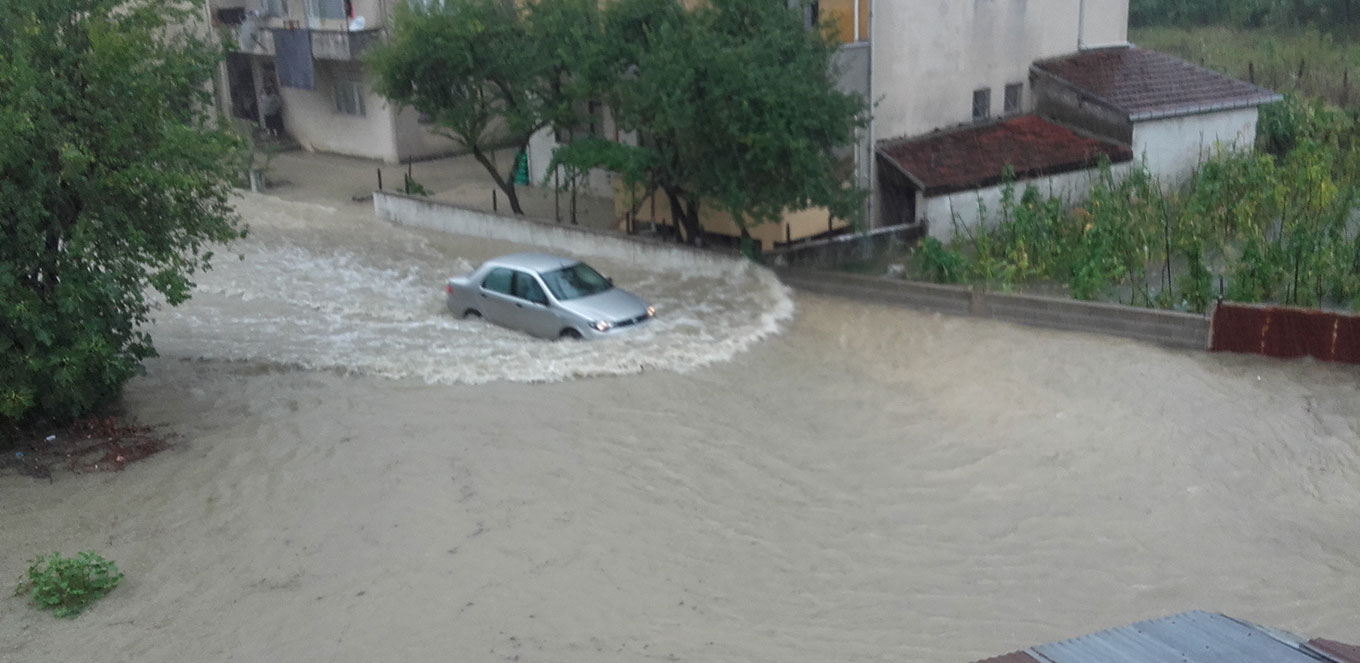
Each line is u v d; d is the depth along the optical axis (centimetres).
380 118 3378
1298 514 1138
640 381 1493
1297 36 4100
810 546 1059
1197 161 2653
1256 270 1723
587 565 1001
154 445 1272
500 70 2358
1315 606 959
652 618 914
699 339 1669
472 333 1755
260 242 2447
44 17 1254
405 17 2366
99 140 1259
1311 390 1438
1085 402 1421
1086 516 1127
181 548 1032
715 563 1018
